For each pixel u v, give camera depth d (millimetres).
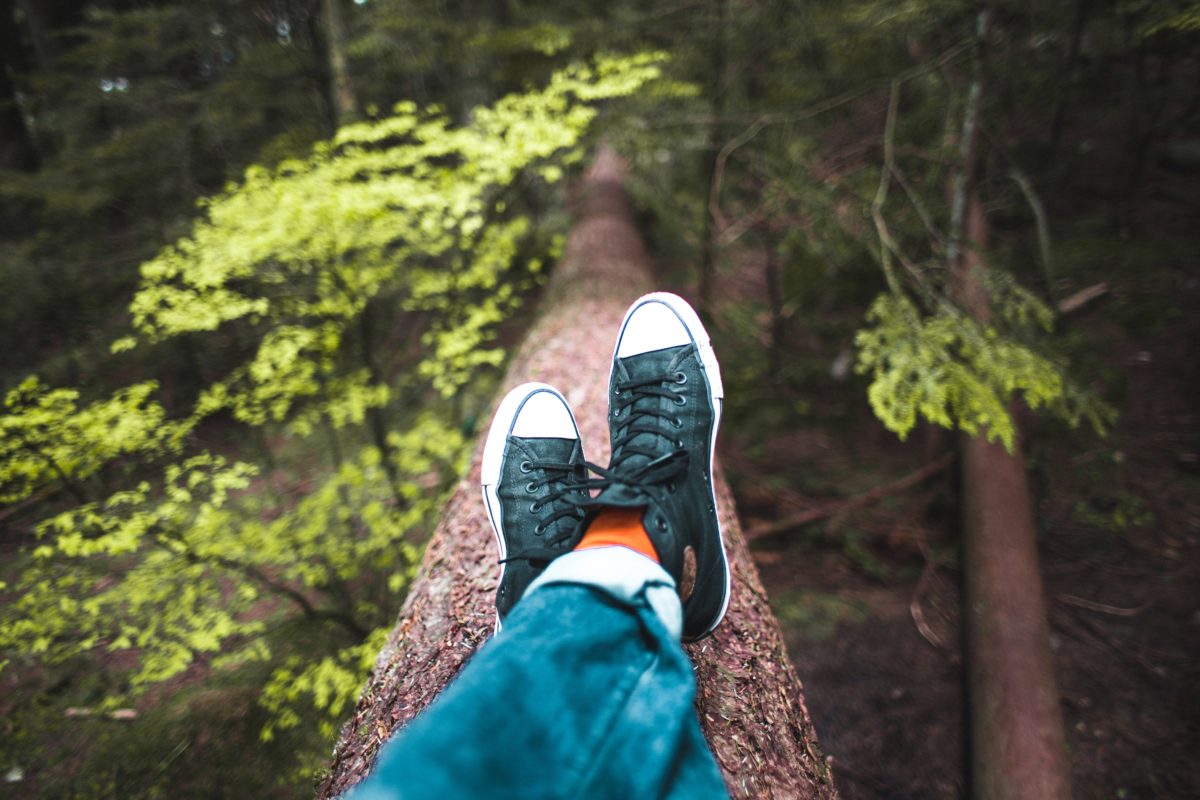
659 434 1168
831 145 4172
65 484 2373
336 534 3092
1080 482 3688
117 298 4863
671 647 735
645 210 5824
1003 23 3650
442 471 3488
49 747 2717
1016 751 1938
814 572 3594
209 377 4492
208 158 4914
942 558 3453
